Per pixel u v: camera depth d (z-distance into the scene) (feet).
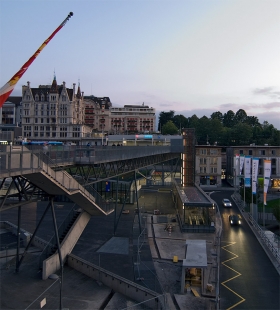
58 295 78.28
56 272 91.97
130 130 609.83
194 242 101.40
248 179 183.32
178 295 80.79
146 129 615.98
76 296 78.28
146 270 91.81
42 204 194.80
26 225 142.92
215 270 98.02
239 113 589.73
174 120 640.17
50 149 74.84
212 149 306.14
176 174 306.55
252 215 165.48
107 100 642.63
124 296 79.20
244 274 95.86
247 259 108.99
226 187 297.94
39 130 389.80
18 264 90.79
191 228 142.00
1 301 73.61
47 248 96.84
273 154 300.40
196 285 86.74
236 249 119.85
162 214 180.24
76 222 106.52
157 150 169.48
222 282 89.86
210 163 305.94
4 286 81.71
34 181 72.69
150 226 152.25
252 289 85.56
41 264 93.76
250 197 195.31
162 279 91.25
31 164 62.75
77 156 86.43
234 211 193.67
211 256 110.93
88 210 109.60
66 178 80.43
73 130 387.75
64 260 97.19
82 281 87.40
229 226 156.15
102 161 94.89
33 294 78.07
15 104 430.61
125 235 134.31
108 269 94.53
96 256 106.73
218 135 434.30
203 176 306.55
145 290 74.59
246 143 417.69
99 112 572.92
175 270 98.32
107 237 130.11
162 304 69.10
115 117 611.06
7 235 130.00
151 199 225.97
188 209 145.28
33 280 86.17
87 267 91.45
